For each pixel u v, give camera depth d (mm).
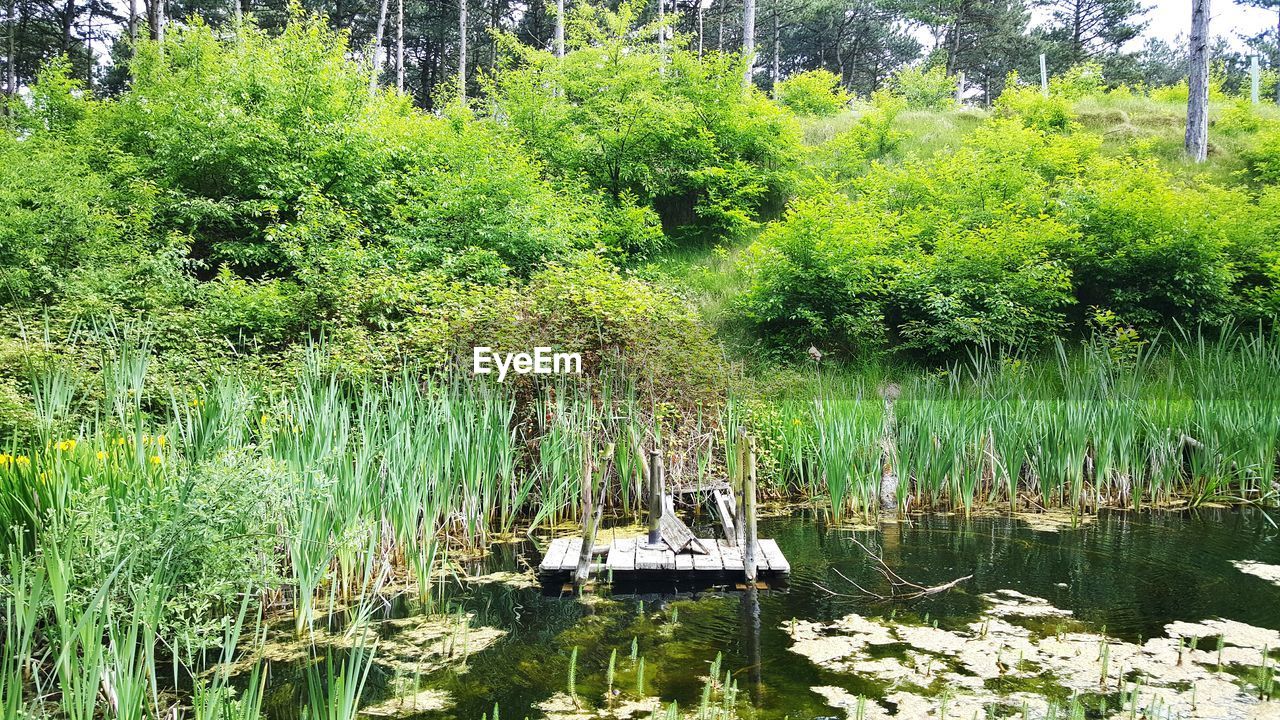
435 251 11359
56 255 9445
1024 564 5859
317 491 4484
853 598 5160
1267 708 3498
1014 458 7570
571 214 13500
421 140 14055
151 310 8852
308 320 9797
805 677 3910
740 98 17188
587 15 17141
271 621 4730
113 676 3156
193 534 3604
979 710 3512
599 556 5836
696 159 16406
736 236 15836
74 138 12719
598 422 7625
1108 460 7535
